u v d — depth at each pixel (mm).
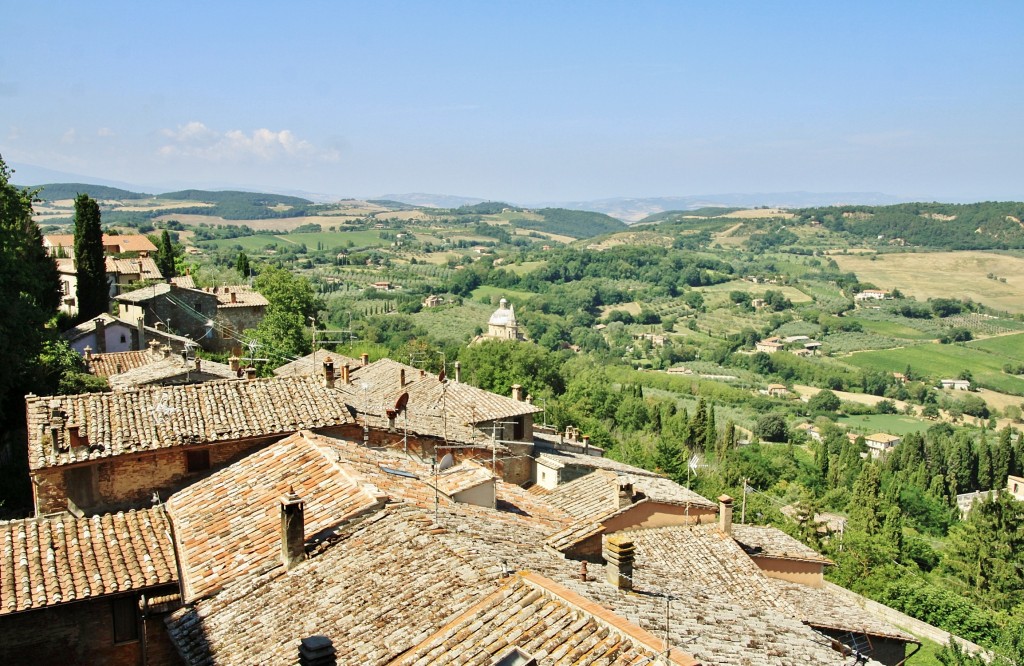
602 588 17375
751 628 17234
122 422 25094
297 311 89688
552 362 101312
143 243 118938
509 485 30156
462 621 14555
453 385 46688
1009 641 37938
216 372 50000
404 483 23531
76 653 18500
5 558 19125
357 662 14352
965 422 164500
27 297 51656
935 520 95562
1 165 52875
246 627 16984
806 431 143875
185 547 20734
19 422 42281
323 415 27500
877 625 30094
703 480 73562
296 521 19062
